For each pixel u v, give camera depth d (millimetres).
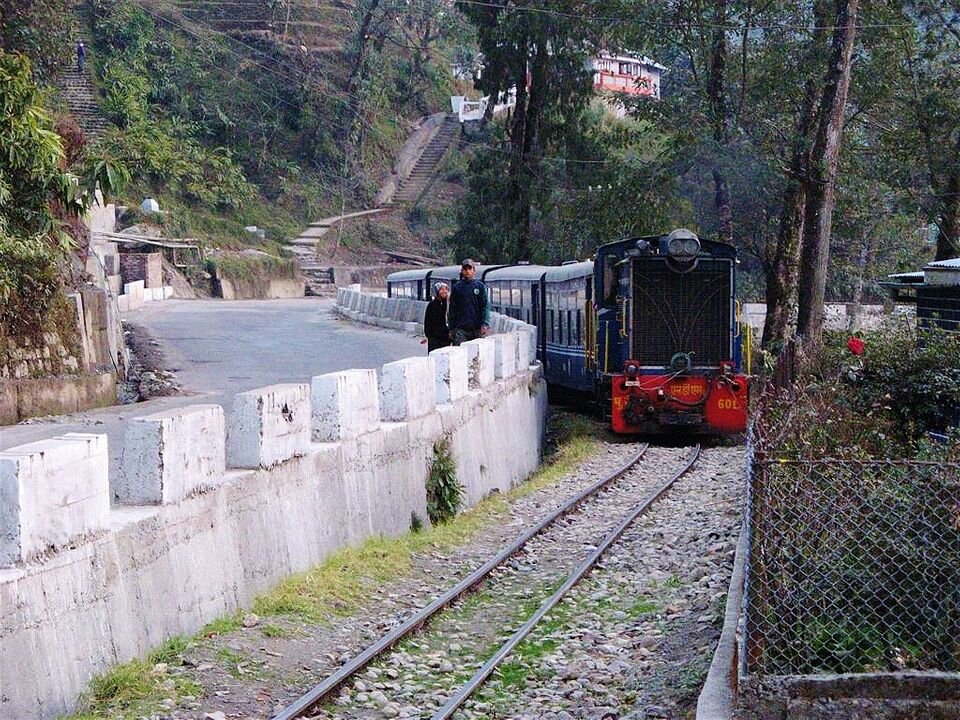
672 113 30984
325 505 10703
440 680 8117
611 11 32656
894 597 6789
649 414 22062
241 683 7508
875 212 34125
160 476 7891
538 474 19266
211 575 8523
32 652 6309
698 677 7617
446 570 11609
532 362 21875
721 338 22172
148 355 24984
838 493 6906
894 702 6305
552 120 40938
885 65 30266
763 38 30422
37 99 16844
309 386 10750
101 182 17578
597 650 8875
